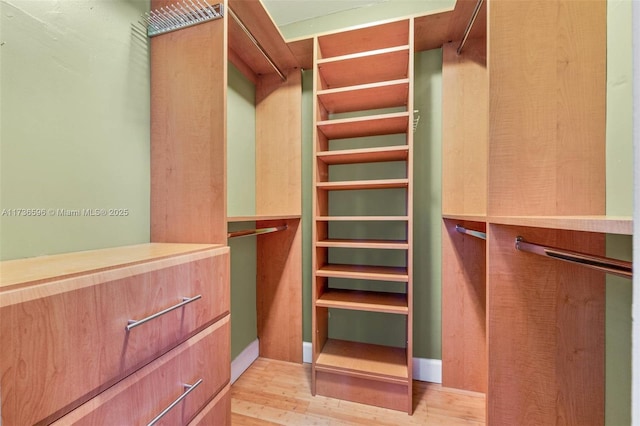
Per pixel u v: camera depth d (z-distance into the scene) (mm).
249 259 1767
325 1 1613
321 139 1580
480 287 1476
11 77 665
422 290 1608
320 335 1578
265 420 1290
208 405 840
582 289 792
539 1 827
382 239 1671
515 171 841
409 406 1326
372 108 1695
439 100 1579
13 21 668
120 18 945
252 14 1252
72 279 502
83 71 827
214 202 992
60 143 769
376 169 1707
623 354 727
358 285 1723
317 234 1502
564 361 804
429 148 1598
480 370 1472
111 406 558
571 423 797
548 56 822
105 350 548
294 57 1645
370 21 1646
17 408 421
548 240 815
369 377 1376
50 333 465
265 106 1815
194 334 792
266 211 1812
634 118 295
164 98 1048
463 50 1501
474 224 1484
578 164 805
